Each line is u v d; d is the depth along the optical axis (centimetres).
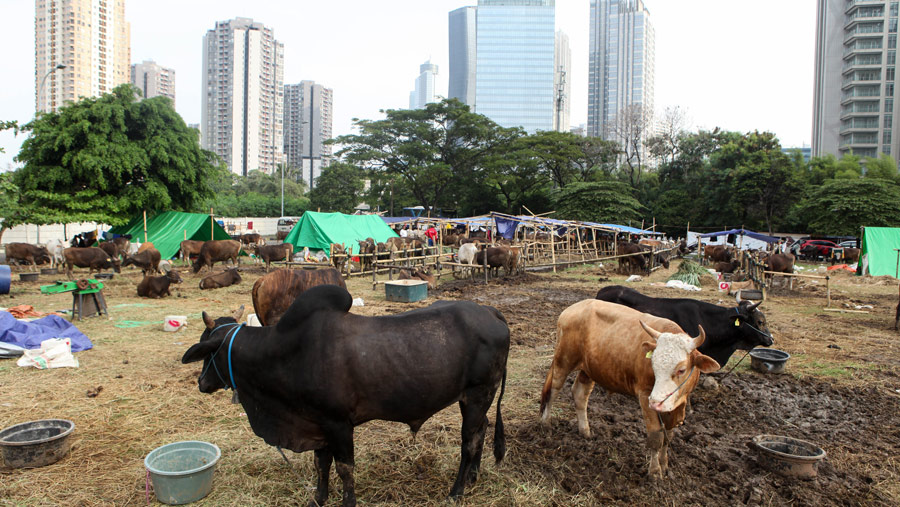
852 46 7400
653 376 421
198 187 2584
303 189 7544
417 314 403
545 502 410
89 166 2098
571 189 4375
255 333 392
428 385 384
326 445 389
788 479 452
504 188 5300
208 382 410
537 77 10869
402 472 452
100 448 489
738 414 605
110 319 1045
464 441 412
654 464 443
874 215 3359
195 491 400
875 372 768
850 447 520
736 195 4128
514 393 655
